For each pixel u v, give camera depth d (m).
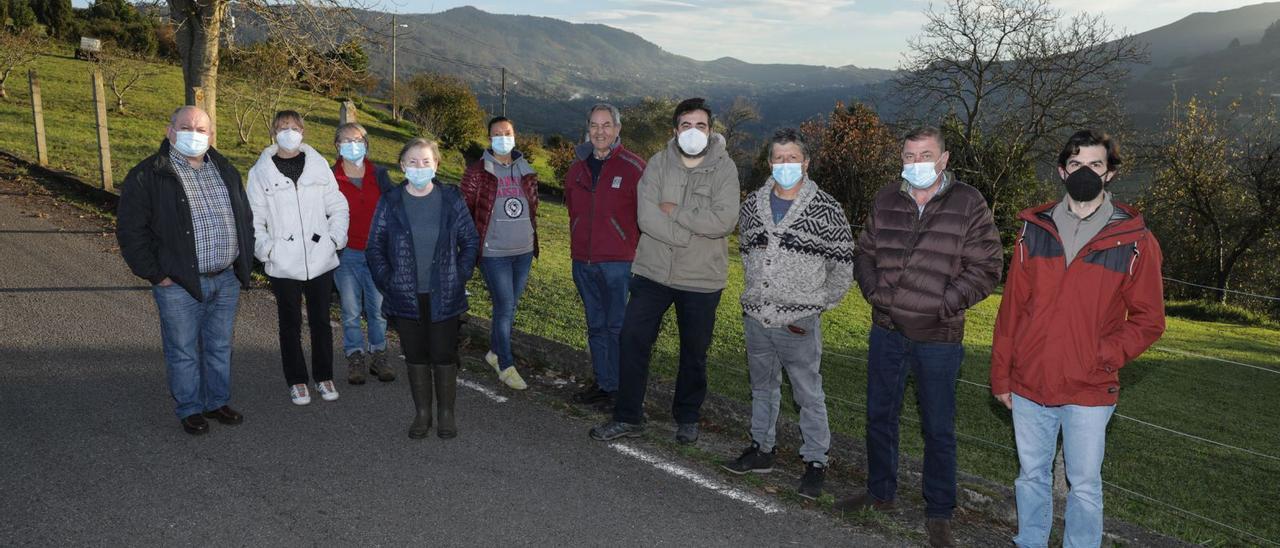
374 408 4.90
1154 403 8.85
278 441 4.32
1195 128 25.06
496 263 5.25
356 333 5.37
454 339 4.46
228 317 4.51
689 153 4.12
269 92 26.00
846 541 3.47
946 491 3.48
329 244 4.88
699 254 4.32
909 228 3.50
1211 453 6.59
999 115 26.86
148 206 4.11
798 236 3.82
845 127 30.33
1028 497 3.30
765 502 3.81
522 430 4.63
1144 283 2.95
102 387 4.93
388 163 30.97
